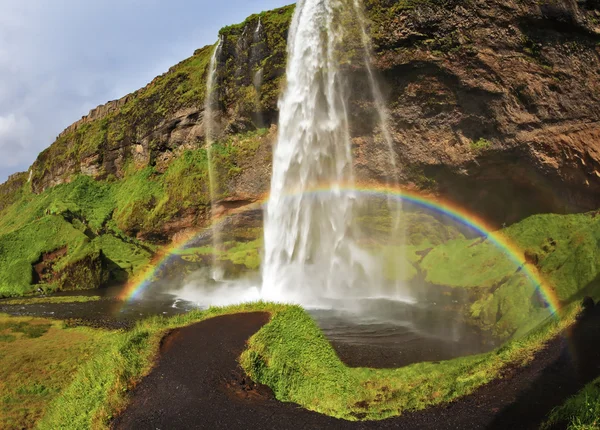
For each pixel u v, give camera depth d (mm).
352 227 27594
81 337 18609
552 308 13867
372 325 17859
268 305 15617
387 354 14008
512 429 7836
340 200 27797
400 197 26531
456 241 25281
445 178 25000
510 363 10398
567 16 20500
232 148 32656
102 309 25031
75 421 10039
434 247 25688
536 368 9867
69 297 29406
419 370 11414
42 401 12305
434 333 16422
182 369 11367
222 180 32531
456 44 22906
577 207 21250
